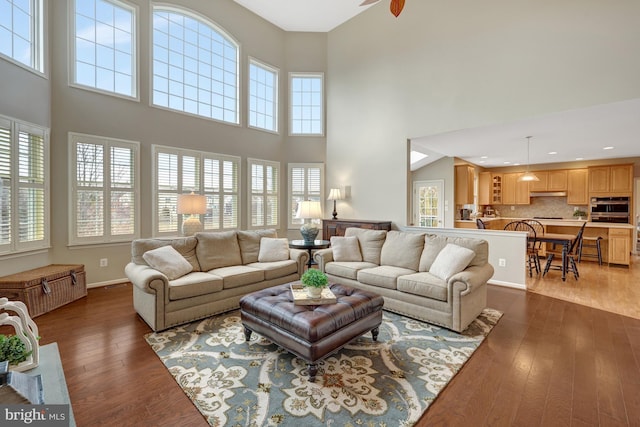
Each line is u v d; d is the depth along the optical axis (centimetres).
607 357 239
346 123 624
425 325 303
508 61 404
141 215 473
